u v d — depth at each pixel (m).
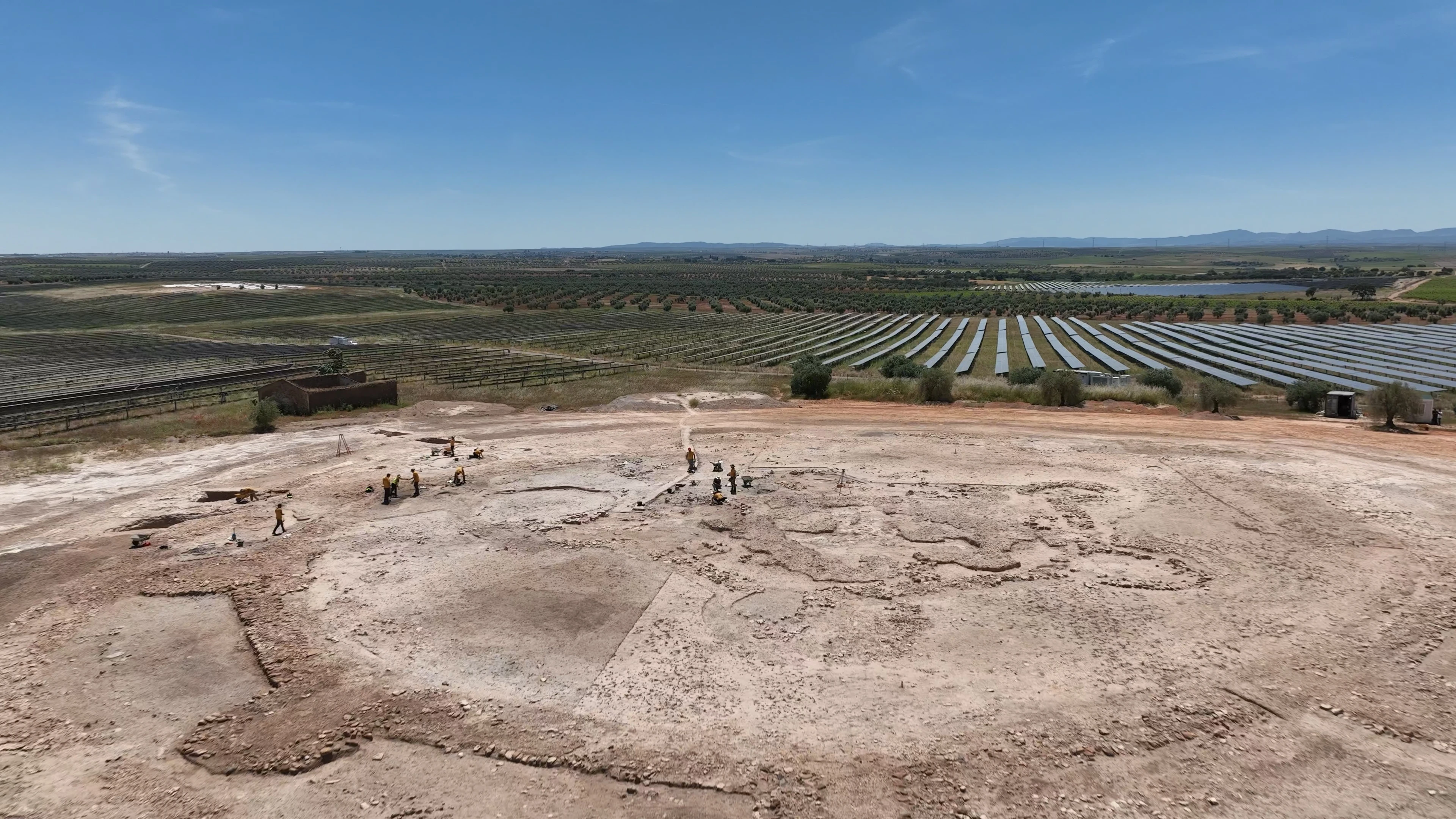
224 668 17.75
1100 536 25.56
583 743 14.83
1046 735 14.98
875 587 21.78
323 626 19.55
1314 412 47.25
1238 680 16.89
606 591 21.61
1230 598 20.94
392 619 19.97
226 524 27.41
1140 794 13.46
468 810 13.20
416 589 21.81
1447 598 20.72
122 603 20.98
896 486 31.47
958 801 13.26
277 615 20.17
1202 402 47.94
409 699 16.30
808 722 15.45
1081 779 13.80
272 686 16.97
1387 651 18.05
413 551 24.73
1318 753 14.50
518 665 17.66
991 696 16.33
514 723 15.47
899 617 19.89
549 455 37.50
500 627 19.50
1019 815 12.98
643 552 24.42
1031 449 37.84
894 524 26.84
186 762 14.50
